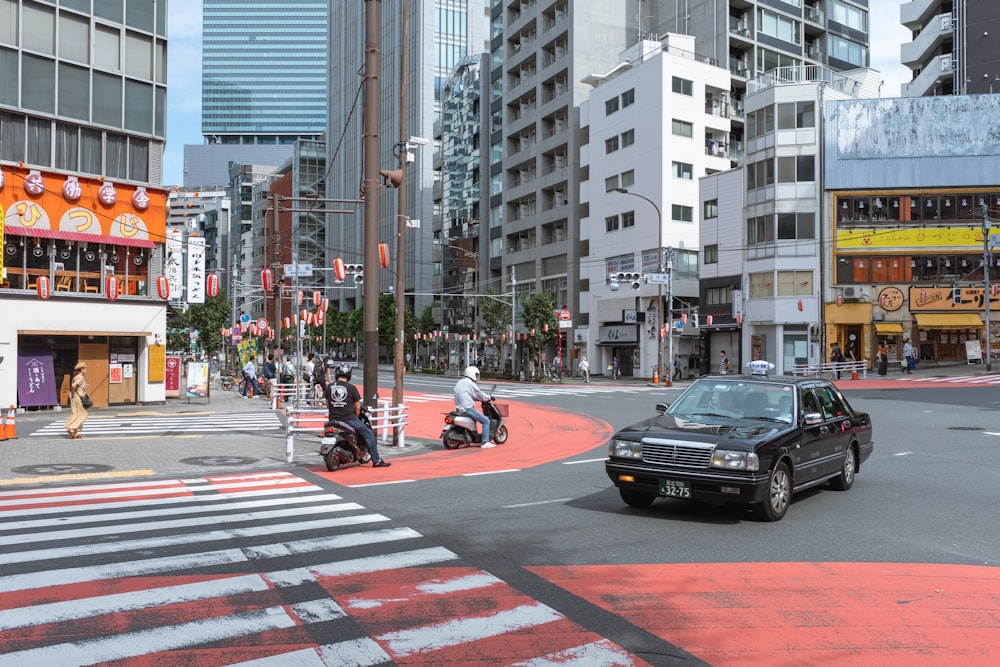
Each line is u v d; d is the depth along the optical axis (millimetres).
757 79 48094
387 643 4758
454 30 100188
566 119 62906
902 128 44969
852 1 66812
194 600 5555
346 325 100375
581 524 8219
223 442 16438
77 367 17109
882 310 44594
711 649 4734
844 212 45219
